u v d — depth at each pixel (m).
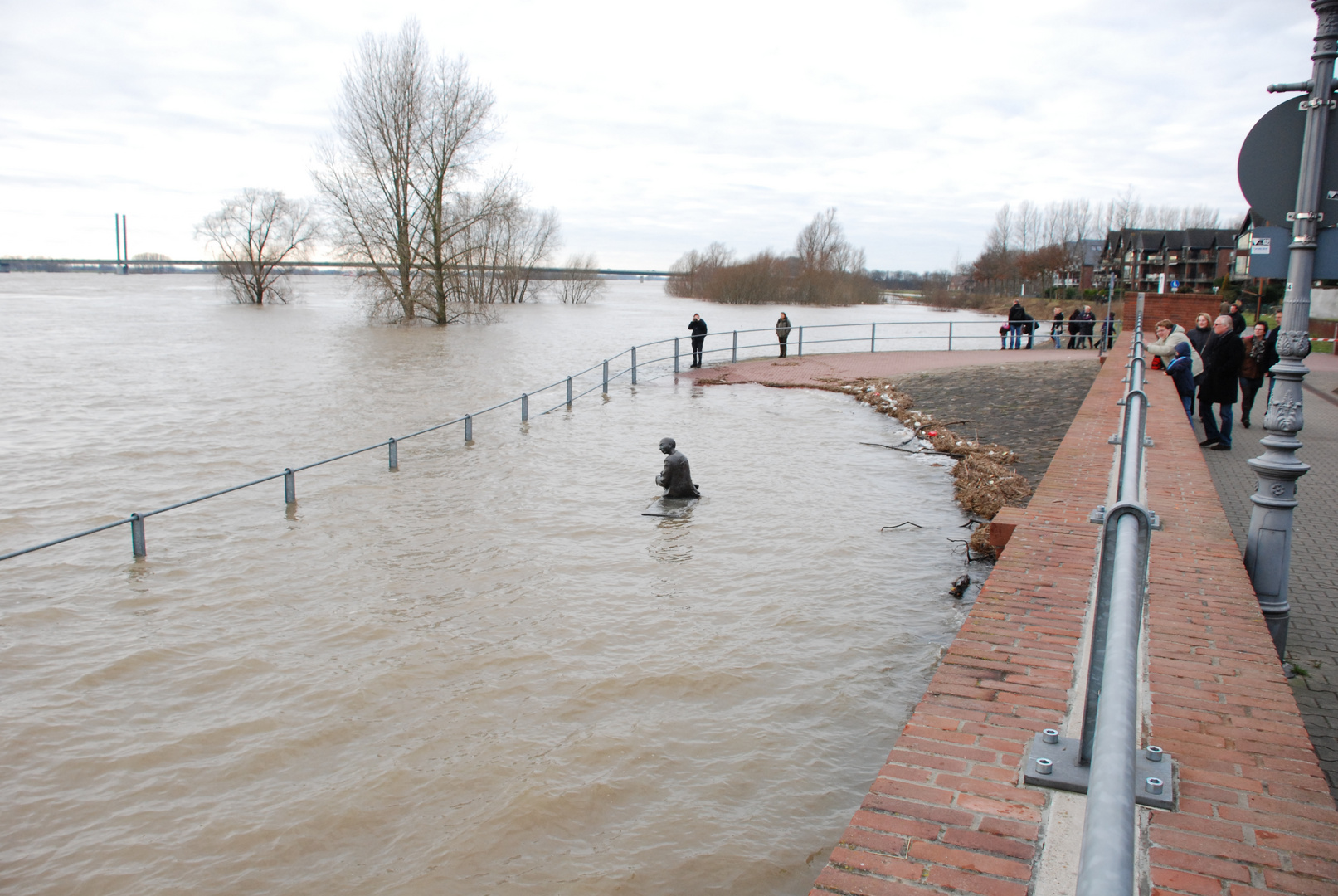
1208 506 6.96
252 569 9.69
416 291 51.66
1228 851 2.92
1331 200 4.59
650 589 8.84
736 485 12.95
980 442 14.88
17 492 13.16
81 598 8.91
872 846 3.04
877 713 6.39
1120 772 1.61
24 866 4.97
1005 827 3.11
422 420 19.34
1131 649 2.01
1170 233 85.62
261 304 78.12
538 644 7.61
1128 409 4.96
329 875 4.84
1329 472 10.48
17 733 6.34
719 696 6.66
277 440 17.06
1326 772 4.30
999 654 4.55
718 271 111.88
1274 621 5.22
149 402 21.88
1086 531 6.63
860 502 11.92
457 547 10.31
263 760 5.96
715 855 4.91
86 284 165.88
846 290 113.12
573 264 101.88
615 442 16.53
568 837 5.09
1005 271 113.75
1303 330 4.89
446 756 5.94
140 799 5.57
